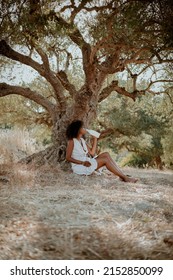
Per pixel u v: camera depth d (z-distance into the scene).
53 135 9.86
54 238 3.39
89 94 9.59
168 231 3.79
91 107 9.70
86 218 4.10
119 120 20.70
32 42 8.66
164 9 6.36
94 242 3.34
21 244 3.24
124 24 6.99
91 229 3.68
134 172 10.53
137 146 23.83
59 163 9.28
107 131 19.77
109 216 4.24
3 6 7.28
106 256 3.09
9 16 7.46
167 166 22.78
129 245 3.31
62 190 5.84
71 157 7.93
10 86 9.88
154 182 7.81
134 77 10.74
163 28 6.55
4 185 5.93
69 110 9.73
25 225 3.73
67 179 7.14
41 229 3.62
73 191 5.76
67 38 10.48
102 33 7.50
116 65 10.02
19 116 16.56
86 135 9.80
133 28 6.72
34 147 13.17
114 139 23.84
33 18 7.43
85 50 9.20
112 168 7.56
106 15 7.75
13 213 4.18
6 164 8.23
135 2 6.46
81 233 3.55
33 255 3.04
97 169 7.77
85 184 6.68
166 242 3.48
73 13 7.91
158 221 4.17
